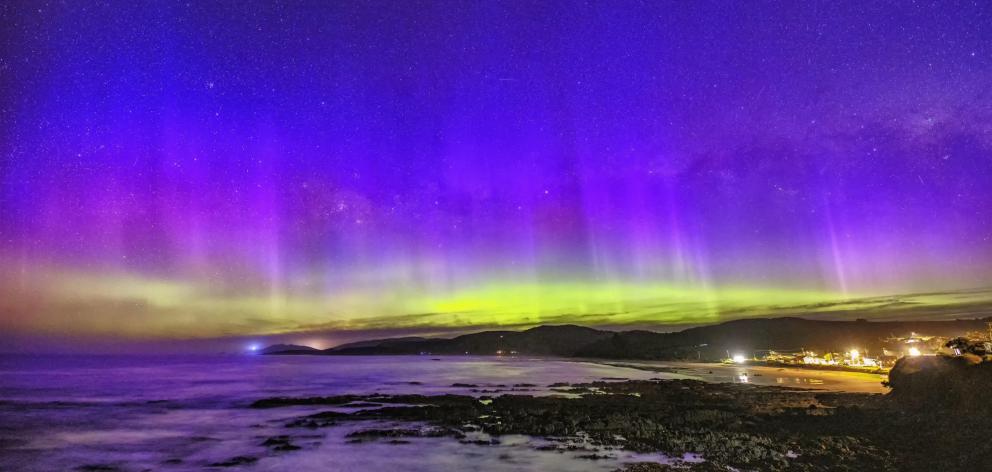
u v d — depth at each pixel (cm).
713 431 1938
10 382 4959
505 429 2094
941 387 2259
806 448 1598
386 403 3180
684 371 6581
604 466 1478
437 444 1850
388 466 1559
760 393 3481
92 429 2250
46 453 1773
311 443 1906
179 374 6606
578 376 5800
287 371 7394
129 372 7138
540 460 1578
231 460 1659
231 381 5234
